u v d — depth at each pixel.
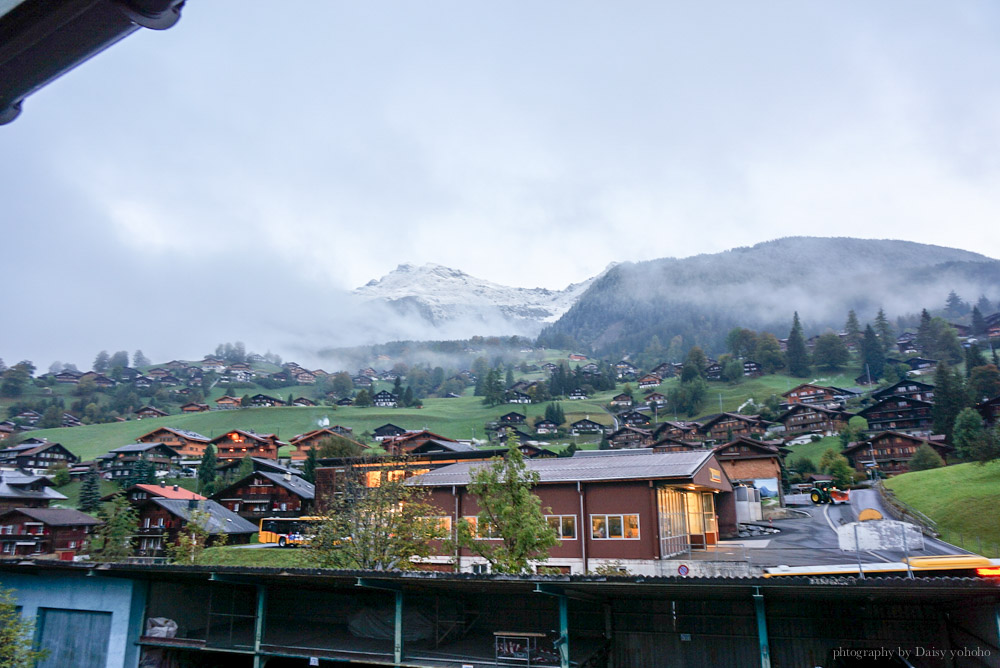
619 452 51.94
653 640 16.92
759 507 54.28
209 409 190.50
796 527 49.66
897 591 12.81
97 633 20.19
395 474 30.78
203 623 20.83
